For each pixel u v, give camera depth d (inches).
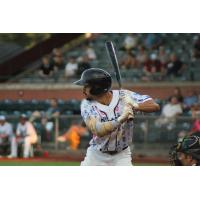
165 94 1818.4
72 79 1888.5
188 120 1509.6
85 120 594.6
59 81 1893.5
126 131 608.1
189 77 1847.9
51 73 1927.9
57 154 1542.8
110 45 608.4
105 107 597.9
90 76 592.1
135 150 1521.9
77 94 1866.4
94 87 592.4
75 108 1726.1
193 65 1883.6
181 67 1855.3
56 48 2014.0
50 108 1672.0
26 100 1873.8
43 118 1561.3
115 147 613.9
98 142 613.9
